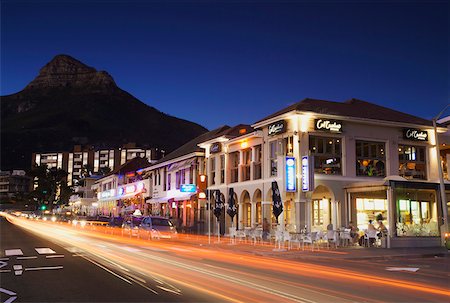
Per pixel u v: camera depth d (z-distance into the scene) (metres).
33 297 10.48
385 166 31.70
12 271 14.88
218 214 30.91
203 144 41.78
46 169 136.25
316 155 29.66
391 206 26.81
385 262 19.52
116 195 71.31
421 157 33.19
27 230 45.91
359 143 31.19
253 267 16.31
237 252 23.31
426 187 27.89
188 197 43.28
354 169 30.55
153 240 31.30
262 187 32.50
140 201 60.19
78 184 129.50
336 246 25.77
